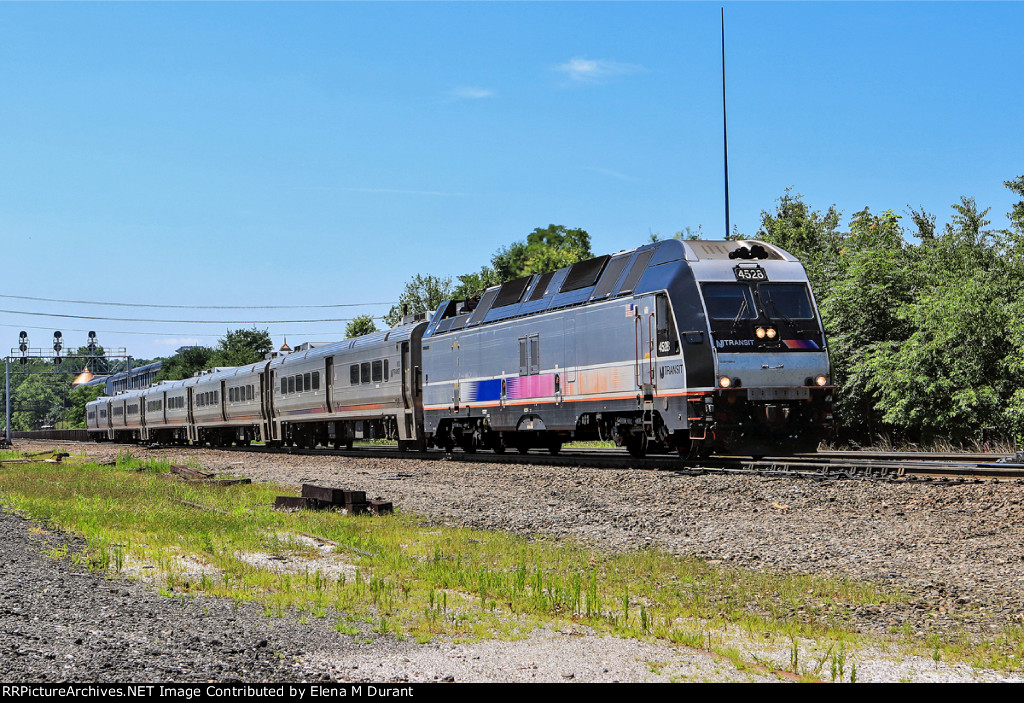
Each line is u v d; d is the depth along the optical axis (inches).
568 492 682.8
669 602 354.6
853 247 1228.5
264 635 286.2
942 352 978.1
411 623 318.0
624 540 496.1
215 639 275.9
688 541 480.7
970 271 1045.2
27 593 344.5
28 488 900.0
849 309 1126.4
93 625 289.9
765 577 390.3
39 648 257.4
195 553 471.5
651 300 767.7
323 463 1133.7
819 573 396.5
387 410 1273.4
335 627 304.0
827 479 621.3
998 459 743.1
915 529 460.4
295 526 577.0
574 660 271.0
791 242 1398.9
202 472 1017.5
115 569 416.2
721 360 710.5
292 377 1616.6
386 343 1272.1
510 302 1007.6
